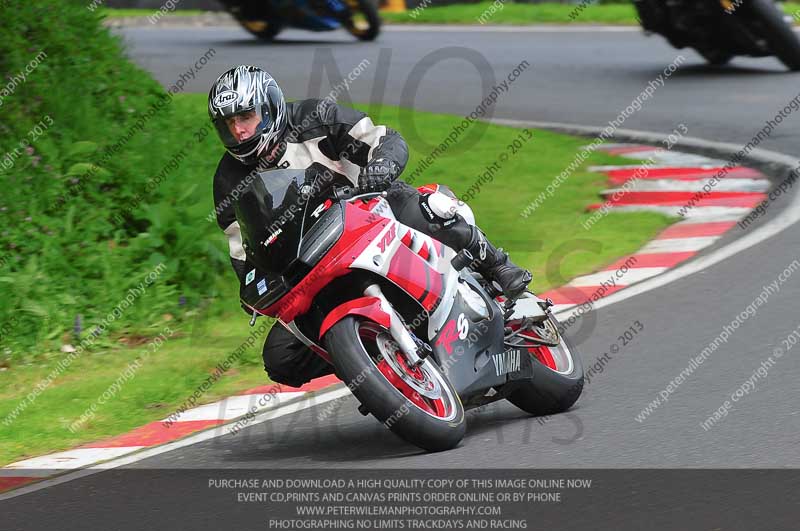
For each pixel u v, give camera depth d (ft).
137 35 246.68
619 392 65.77
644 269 94.73
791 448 53.83
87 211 104.37
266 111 57.00
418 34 241.96
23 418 72.79
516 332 63.98
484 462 54.95
